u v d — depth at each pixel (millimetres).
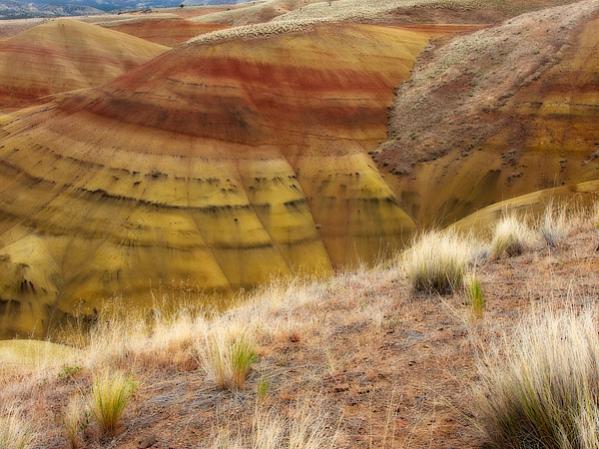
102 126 58844
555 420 2543
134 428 4129
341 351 4914
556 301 4996
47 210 52312
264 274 47969
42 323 44031
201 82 62219
